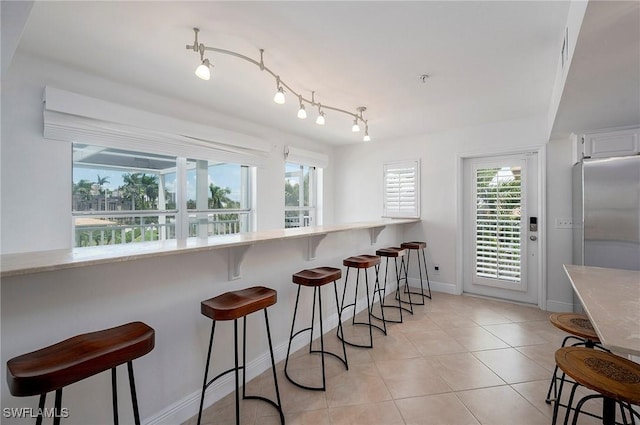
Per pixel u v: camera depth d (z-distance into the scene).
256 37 1.88
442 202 4.19
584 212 2.82
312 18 1.69
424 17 1.67
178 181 3.21
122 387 1.45
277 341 2.33
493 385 2.05
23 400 1.17
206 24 1.75
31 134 2.13
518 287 3.73
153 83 2.60
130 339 1.14
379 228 3.70
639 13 1.16
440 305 3.67
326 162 4.99
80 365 0.96
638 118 2.53
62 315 1.25
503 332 2.89
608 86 1.87
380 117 3.53
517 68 2.28
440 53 2.07
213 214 3.56
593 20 1.21
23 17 1.13
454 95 2.84
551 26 1.74
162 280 1.59
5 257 1.16
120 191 2.78
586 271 1.85
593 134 2.91
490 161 3.94
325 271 2.28
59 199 2.26
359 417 1.74
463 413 1.77
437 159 4.23
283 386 2.03
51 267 1.02
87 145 2.51
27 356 1.00
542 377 2.14
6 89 2.03
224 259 1.91
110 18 1.69
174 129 2.92
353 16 1.67
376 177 4.80
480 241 4.01
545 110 3.28
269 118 3.63
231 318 1.48
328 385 2.04
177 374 1.67
